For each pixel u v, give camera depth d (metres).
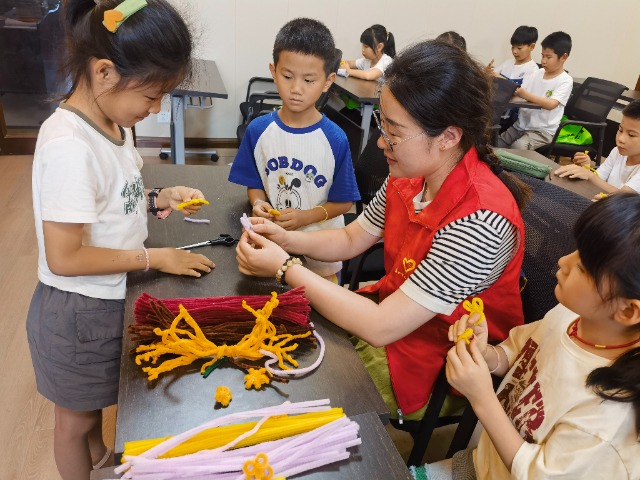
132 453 0.60
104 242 0.97
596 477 0.73
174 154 3.22
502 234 0.92
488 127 0.95
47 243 0.86
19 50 3.78
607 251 0.69
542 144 3.78
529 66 4.17
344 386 0.77
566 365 0.82
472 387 0.86
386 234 1.19
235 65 4.13
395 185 1.17
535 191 1.23
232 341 0.81
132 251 0.96
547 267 1.12
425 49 0.88
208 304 0.85
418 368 1.10
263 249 1.00
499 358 1.01
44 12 3.69
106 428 1.58
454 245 0.92
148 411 0.68
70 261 0.87
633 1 4.75
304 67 1.24
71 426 1.15
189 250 1.10
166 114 3.94
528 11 4.60
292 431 0.66
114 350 1.06
